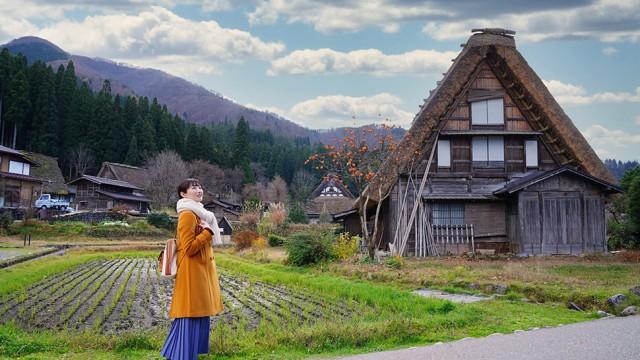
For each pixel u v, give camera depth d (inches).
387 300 376.2
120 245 1320.1
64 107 2549.2
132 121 2738.7
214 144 3211.1
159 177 2326.5
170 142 2778.1
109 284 532.1
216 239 218.5
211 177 2655.0
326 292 466.9
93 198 2069.4
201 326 210.1
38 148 2389.3
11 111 2352.4
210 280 214.1
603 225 761.0
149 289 510.6
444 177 821.9
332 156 771.4
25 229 1437.0
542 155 841.5
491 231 806.5
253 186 2760.8
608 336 247.8
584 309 342.6
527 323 297.3
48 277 605.9
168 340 210.7
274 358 232.2
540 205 756.0
